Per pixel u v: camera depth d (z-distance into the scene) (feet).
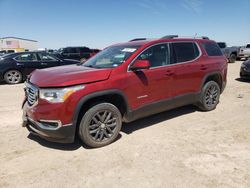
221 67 19.48
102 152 12.54
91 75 12.37
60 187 9.70
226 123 16.37
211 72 18.54
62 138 11.99
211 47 19.36
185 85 16.75
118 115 13.48
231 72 46.24
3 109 20.77
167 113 18.78
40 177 10.40
